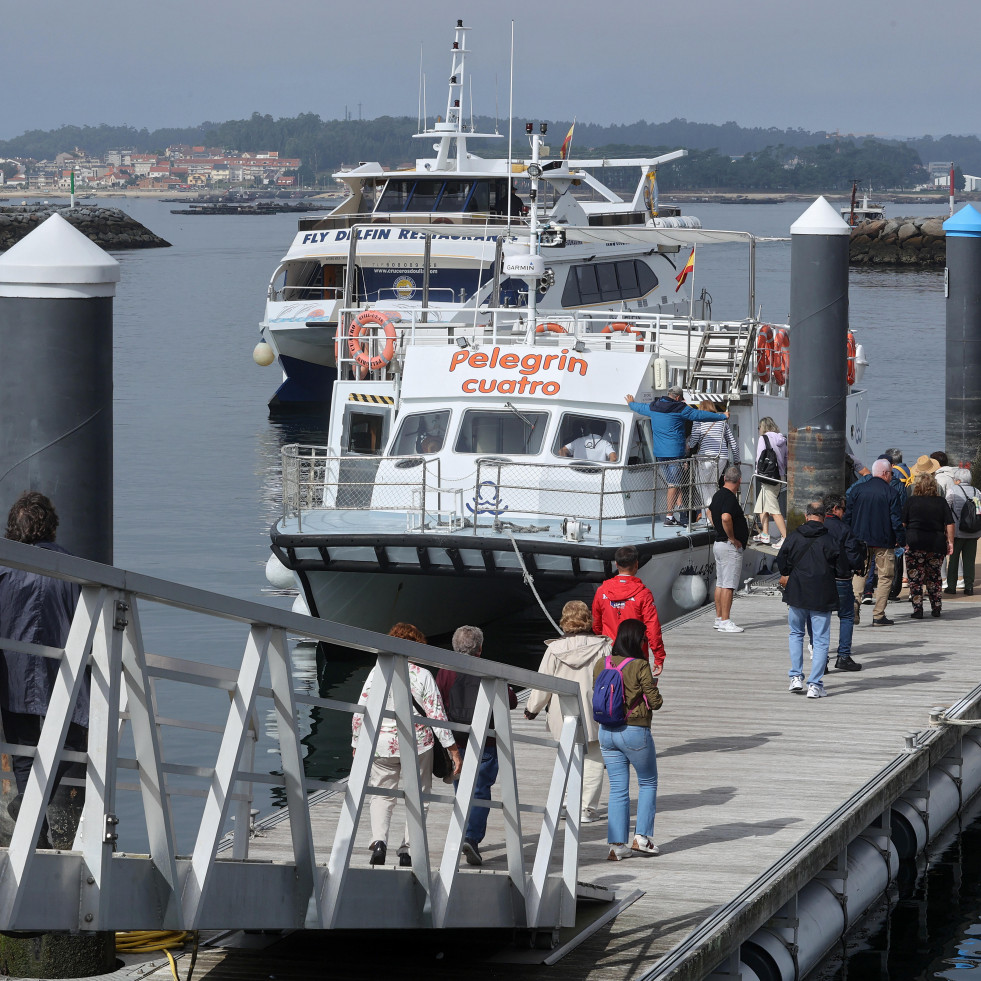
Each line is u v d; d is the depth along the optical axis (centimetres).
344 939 1858
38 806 1201
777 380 4947
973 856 2802
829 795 2417
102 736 1246
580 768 1855
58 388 1772
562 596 4216
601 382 4128
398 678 1600
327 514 4172
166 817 1315
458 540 3750
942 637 3709
